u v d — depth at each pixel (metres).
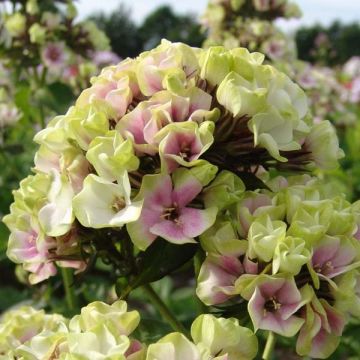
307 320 0.19
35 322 0.24
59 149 0.21
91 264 0.22
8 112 0.50
